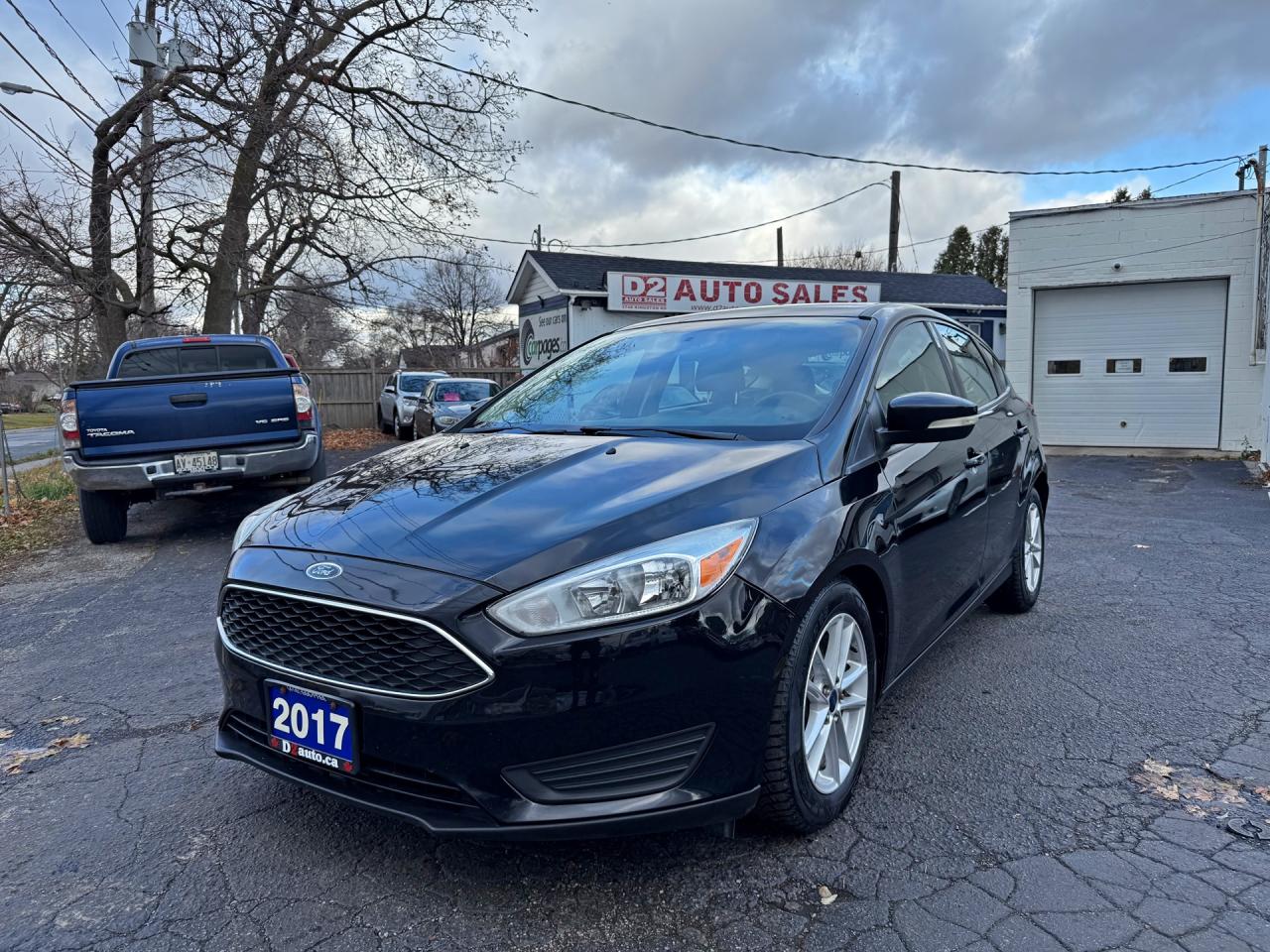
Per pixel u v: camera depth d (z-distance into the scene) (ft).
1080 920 7.02
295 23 48.11
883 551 9.11
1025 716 11.15
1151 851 8.03
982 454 12.66
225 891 7.72
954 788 9.27
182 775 10.04
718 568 7.28
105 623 16.76
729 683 7.17
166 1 45.98
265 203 56.13
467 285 163.43
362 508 8.63
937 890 7.48
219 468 22.93
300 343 116.26
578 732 6.81
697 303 64.49
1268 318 37.27
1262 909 7.13
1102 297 47.75
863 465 9.33
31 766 10.37
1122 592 17.16
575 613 6.83
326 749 7.43
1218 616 15.43
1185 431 46.65
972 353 14.84
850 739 8.86
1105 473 37.81
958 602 12.02
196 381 22.71
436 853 8.26
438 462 9.90
